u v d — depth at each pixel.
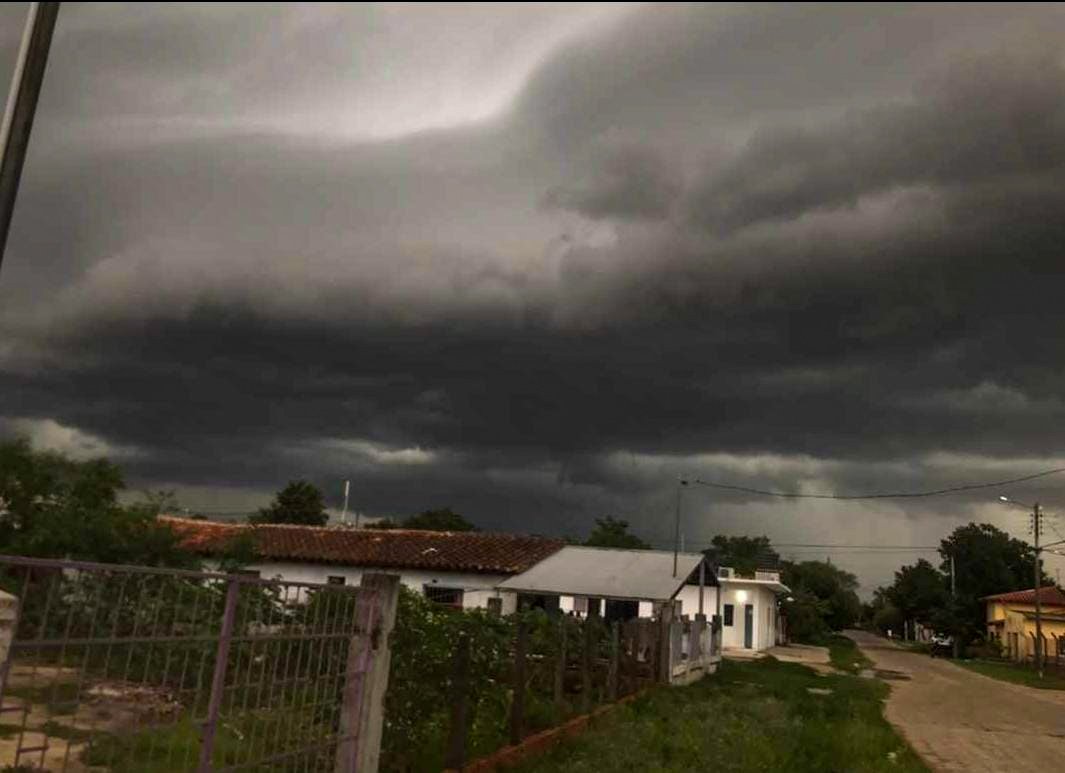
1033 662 45.28
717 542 84.12
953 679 33.28
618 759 9.73
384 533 31.58
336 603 6.00
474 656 8.54
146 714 4.29
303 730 5.57
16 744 4.08
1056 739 15.93
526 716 10.61
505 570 27.59
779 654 42.53
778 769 10.27
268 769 5.18
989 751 14.00
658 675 18.47
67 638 3.94
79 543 15.29
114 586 4.19
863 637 113.06
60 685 3.94
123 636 4.22
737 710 15.37
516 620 10.81
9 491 16.09
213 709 4.66
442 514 62.31
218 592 4.82
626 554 29.12
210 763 4.61
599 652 14.48
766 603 48.88
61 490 16.55
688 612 37.00
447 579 28.11
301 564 28.88
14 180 3.50
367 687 6.19
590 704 13.02
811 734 13.10
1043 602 55.72
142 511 16.31
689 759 10.19
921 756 13.15
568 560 28.20
